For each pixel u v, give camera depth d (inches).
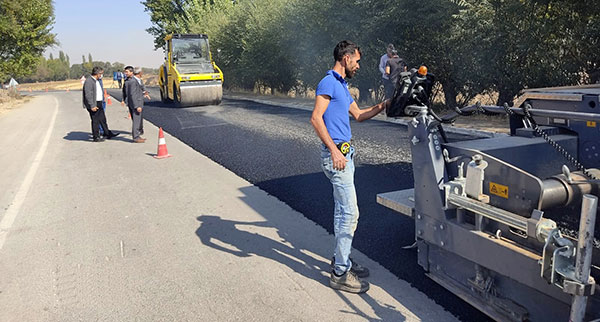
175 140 427.5
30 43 1294.3
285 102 763.4
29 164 341.7
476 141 119.4
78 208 225.8
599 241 98.7
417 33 543.8
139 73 426.9
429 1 502.3
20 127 598.5
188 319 121.8
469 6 436.1
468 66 478.9
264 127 473.7
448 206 111.8
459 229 109.0
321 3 642.2
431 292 128.4
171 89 754.2
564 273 79.3
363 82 663.8
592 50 362.3
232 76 1119.0
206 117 594.6
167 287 140.3
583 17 360.5
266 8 881.5
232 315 122.4
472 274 110.4
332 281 133.6
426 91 119.1
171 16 1651.1
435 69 528.1
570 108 121.7
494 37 414.6
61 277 150.4
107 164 328.5
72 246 176.7
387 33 568.1
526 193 95.2
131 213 214.1
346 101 127.3
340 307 123.6
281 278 142.6
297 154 327.3
